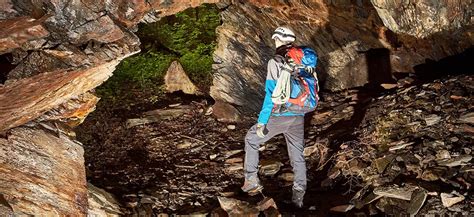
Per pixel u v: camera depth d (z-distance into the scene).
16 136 3.90
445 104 5.79
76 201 4.18
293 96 4.26
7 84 2.98
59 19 3.22
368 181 4.93
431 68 7.12
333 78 8.12
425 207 4.21
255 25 7.93
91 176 5.76
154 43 11.16
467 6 5.29
